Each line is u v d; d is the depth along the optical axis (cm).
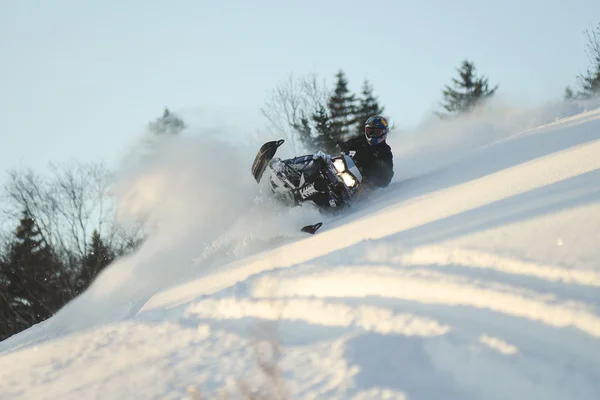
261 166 2052
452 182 1895
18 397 1130
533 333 885
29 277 7819
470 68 10656
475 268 1084
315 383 896
